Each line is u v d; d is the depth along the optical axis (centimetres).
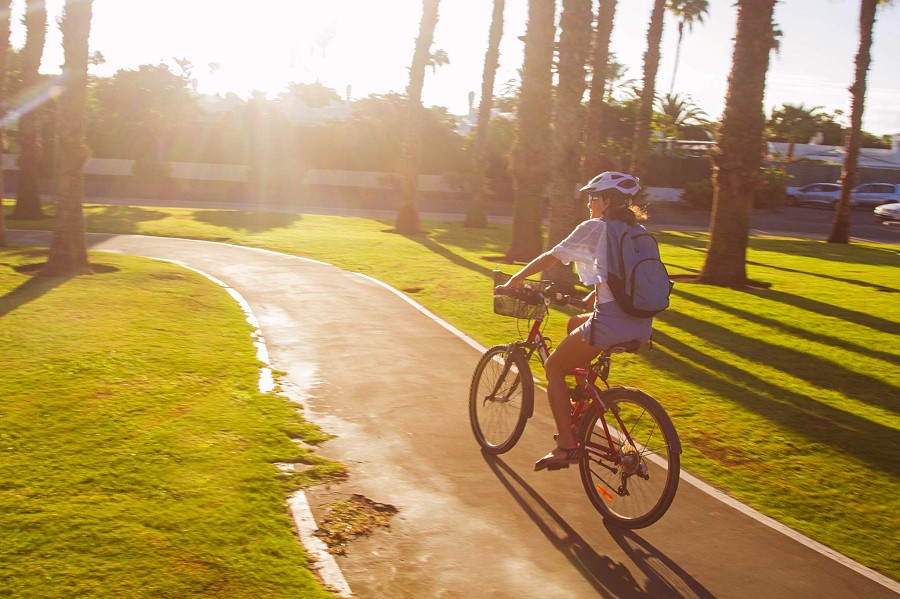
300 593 372
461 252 2059
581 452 511
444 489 523
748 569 439
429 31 2569
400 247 2100
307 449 574
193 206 3478
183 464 516
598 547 456
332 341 943
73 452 521
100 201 3509
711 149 1666
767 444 664
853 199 5206
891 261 2492
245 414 635
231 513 448
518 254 1861
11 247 1755
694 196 4850
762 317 1284
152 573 375
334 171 5112
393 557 425
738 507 528
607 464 500
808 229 4041
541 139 1844
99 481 476
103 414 604
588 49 1508
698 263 2125
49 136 4494
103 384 686
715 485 568
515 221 1873
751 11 1573
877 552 473
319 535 441
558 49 1508
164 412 621
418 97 2611
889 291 1703
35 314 980
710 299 1454
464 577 409
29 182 2561
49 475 480
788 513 526
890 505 550
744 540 476
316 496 493
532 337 584
